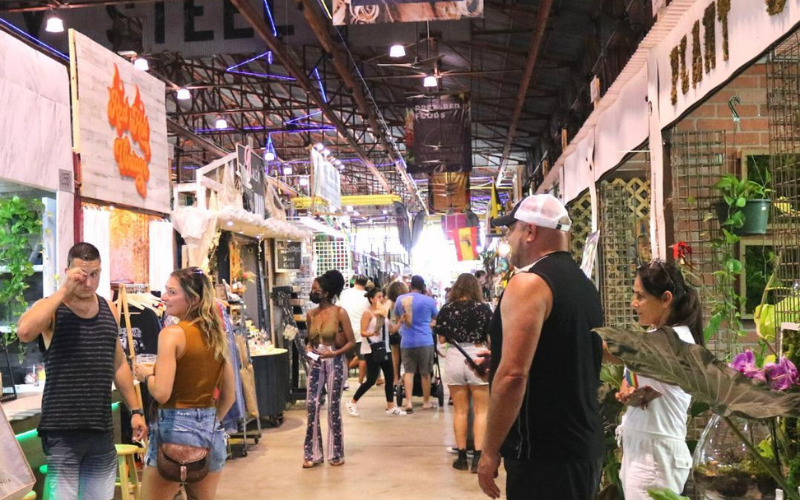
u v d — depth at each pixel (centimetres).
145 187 553
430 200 1405
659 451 247
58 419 279
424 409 778
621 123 490
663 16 352
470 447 557
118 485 436
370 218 3247
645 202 597
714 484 184
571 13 912
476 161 2194
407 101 1123
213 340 294
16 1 845
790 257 283
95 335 289
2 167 384
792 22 233
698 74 326
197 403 288
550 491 199
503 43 1073
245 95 1638
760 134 388
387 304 882
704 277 388
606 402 307
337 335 539
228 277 703
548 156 1504
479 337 507
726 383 154
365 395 904
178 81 1312
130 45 864
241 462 548
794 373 172
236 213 606
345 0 512
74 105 462
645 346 160
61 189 440
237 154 709
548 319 200
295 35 855
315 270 1257
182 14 824
